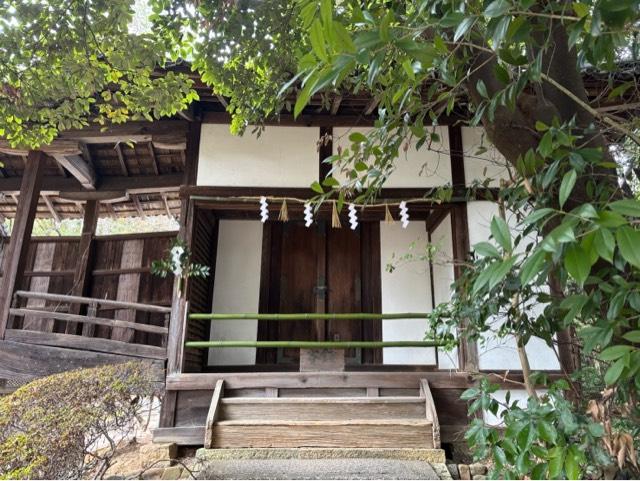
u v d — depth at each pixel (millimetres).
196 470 2979
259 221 5160
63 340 3846
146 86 3338
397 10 1526
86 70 2992
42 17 2682
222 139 4277
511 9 911
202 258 4582
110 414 2449
